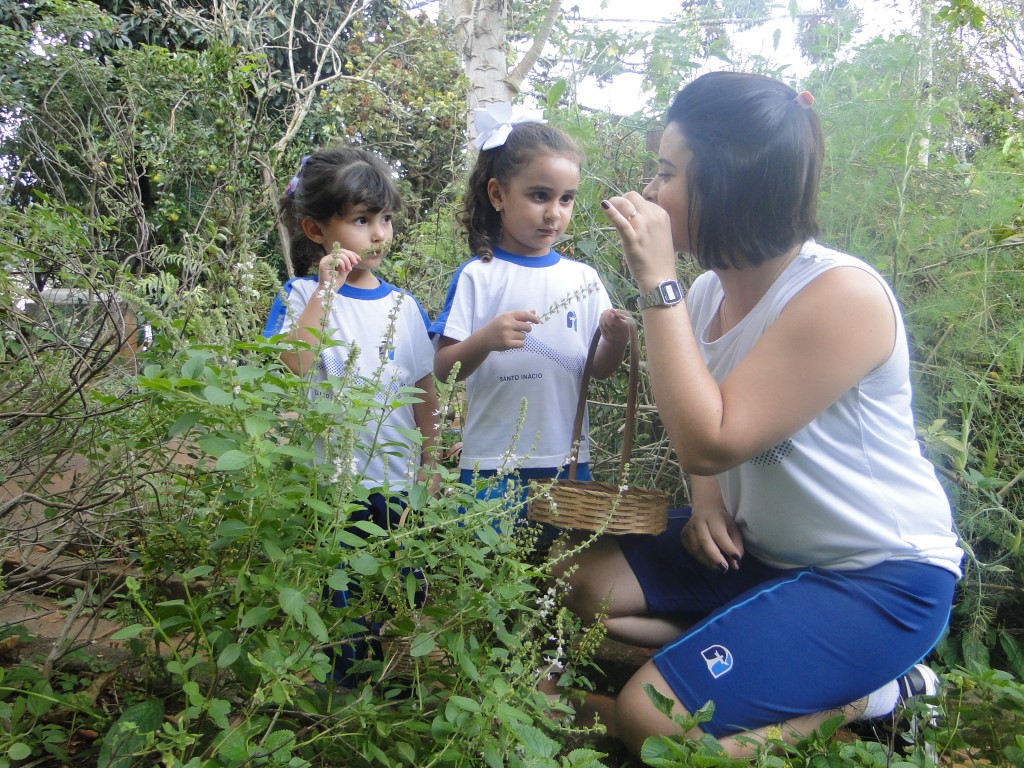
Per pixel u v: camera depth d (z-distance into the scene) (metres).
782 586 1.62
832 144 2.59
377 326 2.23
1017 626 2.32
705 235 1.62
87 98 4.11
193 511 1.51
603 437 2.77
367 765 1.25
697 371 1.54
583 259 2.95
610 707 1.87
